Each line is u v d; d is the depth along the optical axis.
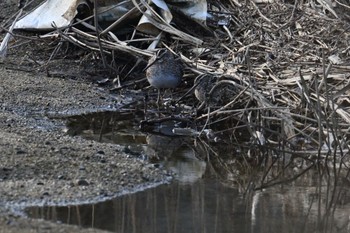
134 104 21.31
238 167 16.88
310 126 18.00
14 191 13.65
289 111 18.56
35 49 24.56
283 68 20.70
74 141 16.91
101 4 24.08
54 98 21.06
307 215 13.97
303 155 17.55
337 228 13.35
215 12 24.41
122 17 23.27
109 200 13.91
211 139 18.72
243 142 18.62
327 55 21.09
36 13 24.55
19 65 23.62
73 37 23.50
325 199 14.96
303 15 23.22
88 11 24.09
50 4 24.52
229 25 23.95
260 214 13.92
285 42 22.19
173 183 15.30
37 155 15.38
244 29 23.36
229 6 25.03
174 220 13.30
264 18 23.38
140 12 23.48
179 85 21.47
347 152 17.20
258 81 20.14
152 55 21.83
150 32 23.33
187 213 13.70
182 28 23.91
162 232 12.79
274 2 24.31
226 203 14.43
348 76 19.39
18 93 21.05
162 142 18.36
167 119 19.56
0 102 20.31
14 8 27.12
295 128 17.88
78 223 12.76
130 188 14.66
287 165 17.12
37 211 13.01
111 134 18.73
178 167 16.48
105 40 23.12
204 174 16.16
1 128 17.56
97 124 19.53
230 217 13.70
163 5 23.27
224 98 19.53
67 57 24.09
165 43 23.09
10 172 14.45
